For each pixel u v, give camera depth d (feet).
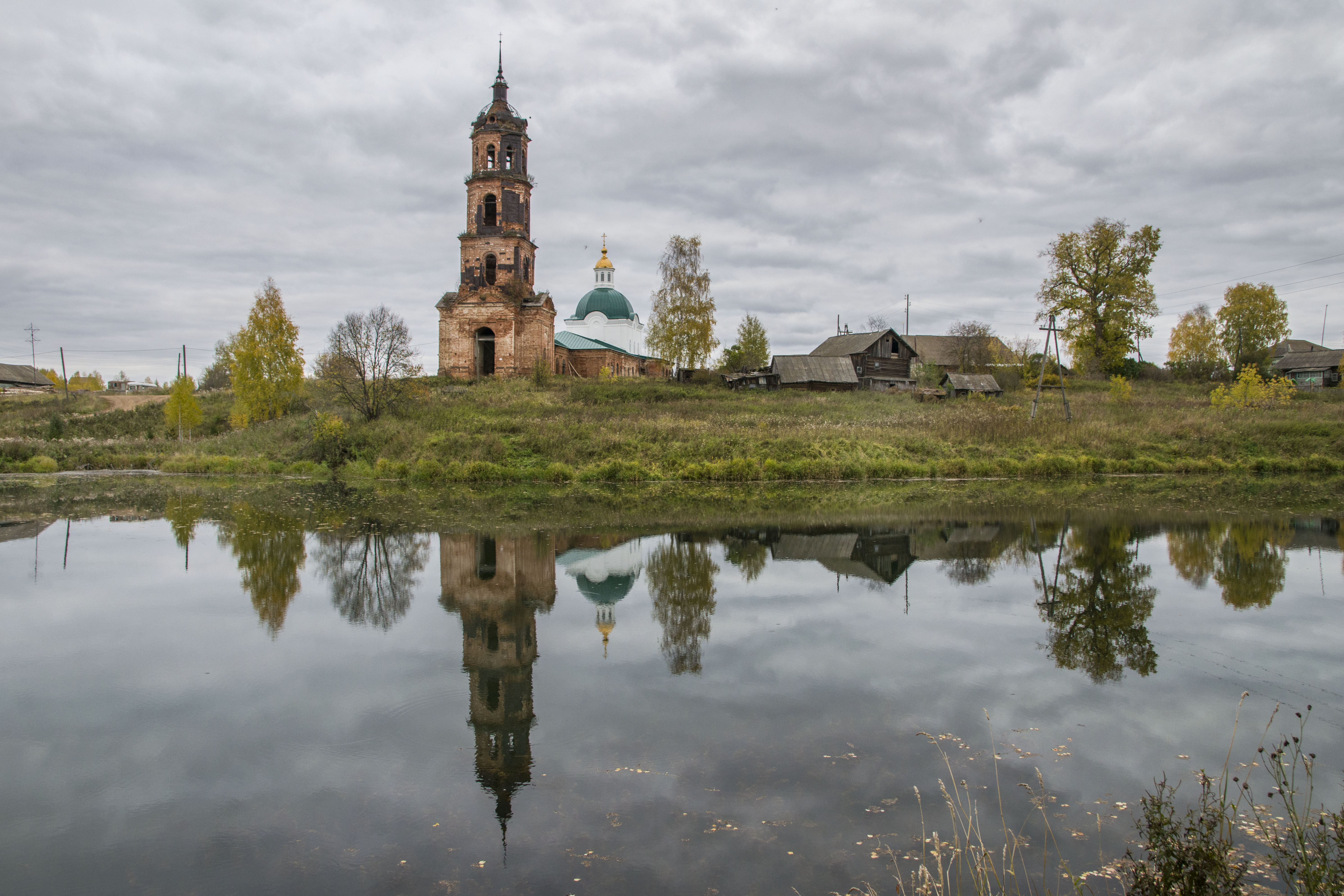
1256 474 111.55
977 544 56.59
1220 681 29.27
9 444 132.77
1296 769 21.84
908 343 256.52
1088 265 207.00
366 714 26.61
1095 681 29.25
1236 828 18.99
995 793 20.92
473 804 20.71
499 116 176.04
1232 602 40.34
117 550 54.95
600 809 20.31
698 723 25.59
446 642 34.42
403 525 66.33
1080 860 17.79
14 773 22.61
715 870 17.58
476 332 179.32
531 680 29.71
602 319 256.93
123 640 34.76
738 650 33.04
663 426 124.77
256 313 158.40
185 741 24.62
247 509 77.41
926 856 18.04
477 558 52.65
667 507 78.38
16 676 30.37
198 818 20.22
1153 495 86.74
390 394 137.28
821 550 55.06
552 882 17.22
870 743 24.02
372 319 135.33
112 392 250.16
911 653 32.60
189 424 155.74
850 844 18.60
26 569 48.85
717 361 240.32
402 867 17.92
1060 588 43.62
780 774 22.09
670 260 212.64
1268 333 225.97
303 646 33.91
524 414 137.49
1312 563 49.52
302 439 131.44
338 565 50.14
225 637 35.14
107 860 18.33
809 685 28.89
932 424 131.75
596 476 105.91
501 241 177.37
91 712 26.91
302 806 20.76
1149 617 37.60
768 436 119.34
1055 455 115.65
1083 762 22.72
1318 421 133.18
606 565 50.29
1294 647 33.14
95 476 117.50
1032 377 204.54
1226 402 156.15
